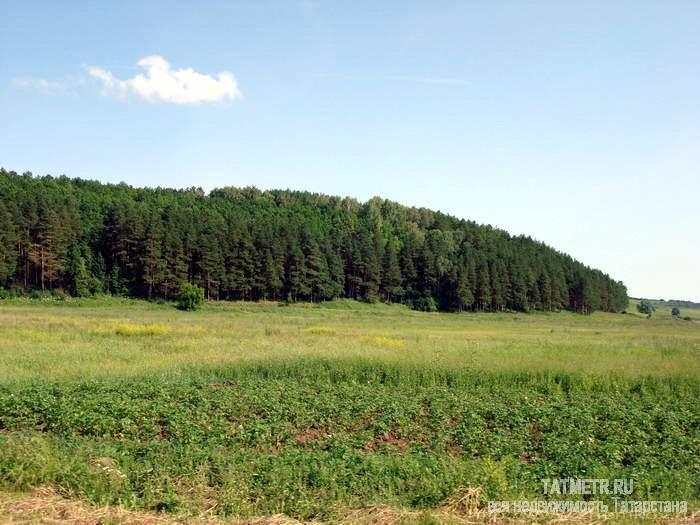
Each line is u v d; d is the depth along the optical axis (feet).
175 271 287.07
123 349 87.25
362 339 113.91
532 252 432.25
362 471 33.58
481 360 76.28
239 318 186.29
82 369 66.74
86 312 187.32
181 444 39.70
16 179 419.54
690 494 32.22
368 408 51.31
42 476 31.19
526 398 58.85
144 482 30.99
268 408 50.21
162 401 51.21
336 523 26.99
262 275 306.96
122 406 47.83
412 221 543.80
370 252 341.21
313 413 49.39
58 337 101.50
